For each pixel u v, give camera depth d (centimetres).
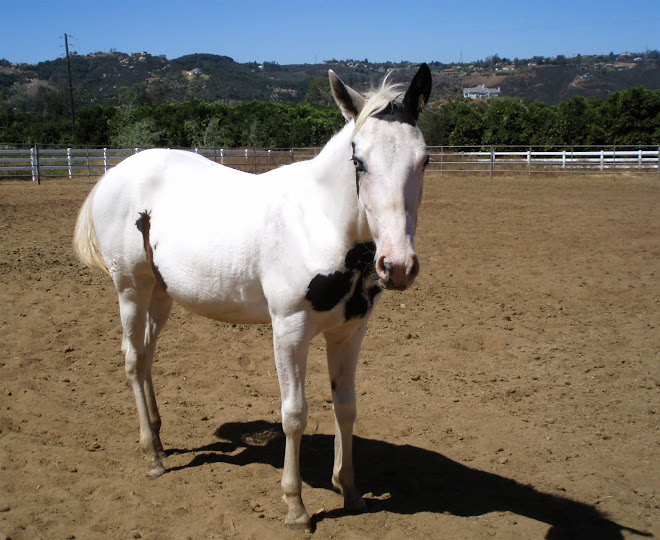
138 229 378
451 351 587
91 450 392
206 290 342
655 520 328
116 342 590
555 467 383
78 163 2367
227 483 357
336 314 306
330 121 3838
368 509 337
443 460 392
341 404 333
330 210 296
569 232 1209
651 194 1834
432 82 275
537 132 3089
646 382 512
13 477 345
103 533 302
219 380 513
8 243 1034
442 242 1114
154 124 3503
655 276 859
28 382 486
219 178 367
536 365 554
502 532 314
